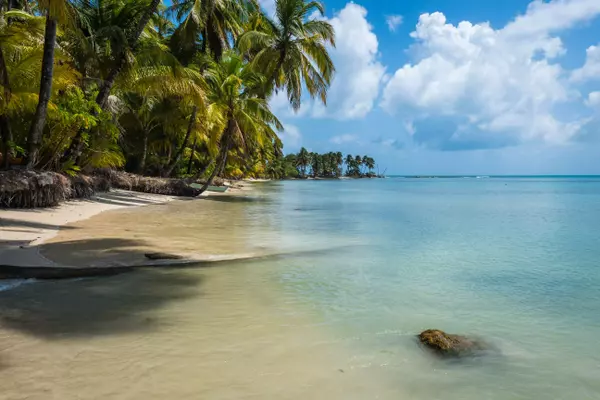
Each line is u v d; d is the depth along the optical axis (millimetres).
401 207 20391
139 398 2598
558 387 2924
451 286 5520
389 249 8258
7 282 5062
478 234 10664
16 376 2824
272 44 26453
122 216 12672
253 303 4602
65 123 13992
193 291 4996
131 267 6008
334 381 2916
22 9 16531
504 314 4438
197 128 26078
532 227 12320
